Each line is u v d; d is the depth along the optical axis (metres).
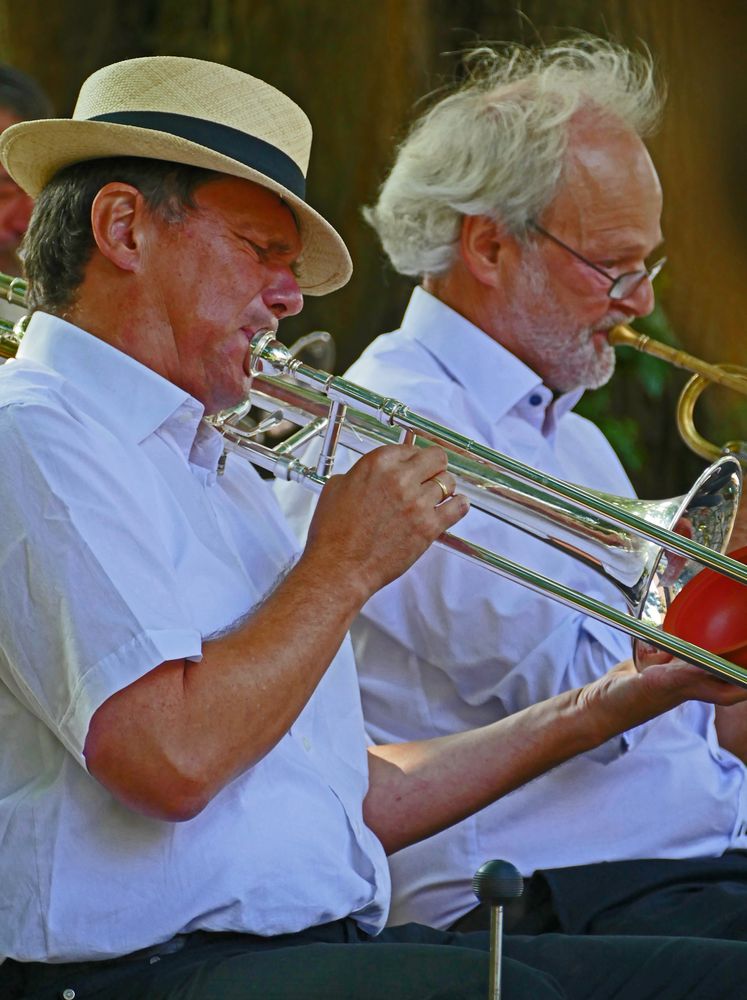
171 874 8.63
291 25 18.81
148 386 9.43
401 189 13.54
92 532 8.45
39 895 8.45
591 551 10.38
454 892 11.66
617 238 13.08
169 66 9.69
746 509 11.98
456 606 11.99
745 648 9.91
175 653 8.33
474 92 13.66
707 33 20.22
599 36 19.72
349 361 18.70
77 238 9.58
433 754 10.89
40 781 8.65
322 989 8.20
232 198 9.60
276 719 8.59
